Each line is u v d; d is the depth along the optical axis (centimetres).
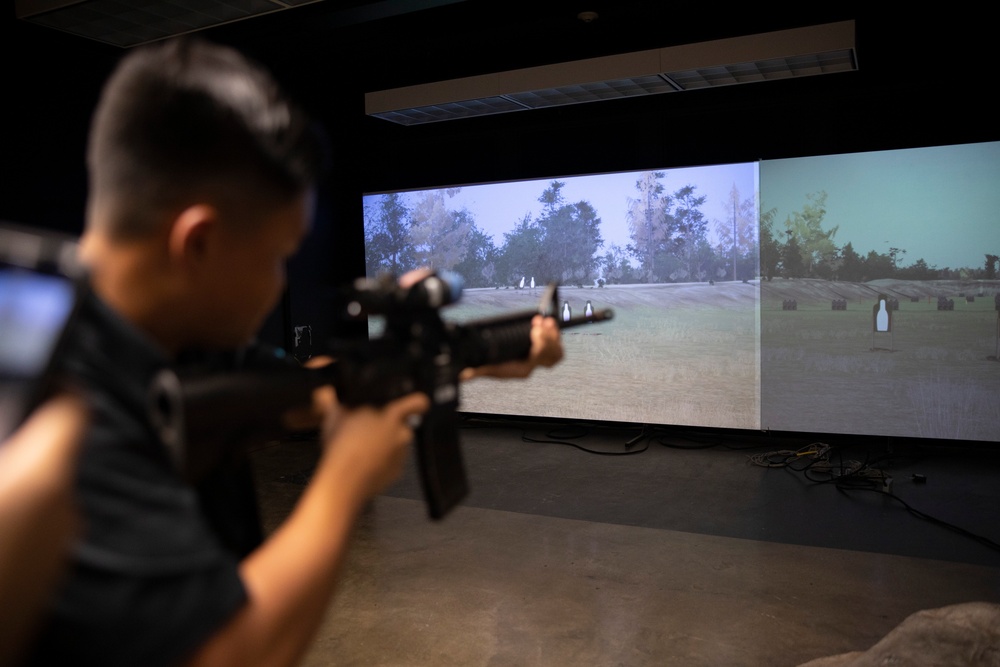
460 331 85
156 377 47
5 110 379
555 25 412
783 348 489
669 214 518
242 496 72
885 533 338
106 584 38
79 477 39
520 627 262
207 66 48
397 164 612
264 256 52
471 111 486
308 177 54
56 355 31
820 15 397
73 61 403
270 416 59
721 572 302
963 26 400
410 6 337
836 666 203
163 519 42
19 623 28
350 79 510
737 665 233
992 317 435
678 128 513
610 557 322
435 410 73
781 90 479
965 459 450
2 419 30
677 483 426
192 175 46
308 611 49
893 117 454
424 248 605
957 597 274
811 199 474
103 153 47
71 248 33
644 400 532
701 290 509
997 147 429
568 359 555
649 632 256
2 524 27
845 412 475
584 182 544
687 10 391
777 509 376
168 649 40
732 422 506
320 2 335
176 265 48
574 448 514
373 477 58
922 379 454
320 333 600
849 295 468
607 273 541
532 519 373
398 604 282
